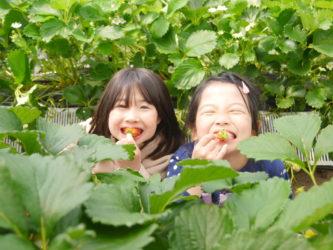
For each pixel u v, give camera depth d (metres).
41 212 0.51
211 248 0.50
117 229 0.52
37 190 0.53
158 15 2.64
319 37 2.58
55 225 0.52
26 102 2.62
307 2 2.75
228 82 1.60
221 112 1.49
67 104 3.01
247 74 2.68
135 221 0.50
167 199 0.59
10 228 0.48
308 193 0.57
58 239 0.43
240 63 2.69
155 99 2.02
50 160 0.55
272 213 0.61
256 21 2.66
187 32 2.73
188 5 2.73
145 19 2.66
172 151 2.17
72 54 2.77
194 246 0.54
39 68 2.79
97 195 0.58
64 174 0.54
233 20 2.69
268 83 2.77
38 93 2.95
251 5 2.67
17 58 2.57
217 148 1.42
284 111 2.85
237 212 0.63
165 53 2.62
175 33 2.66
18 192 0.51
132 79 2.01
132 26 2.66
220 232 0.55
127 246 0.48
